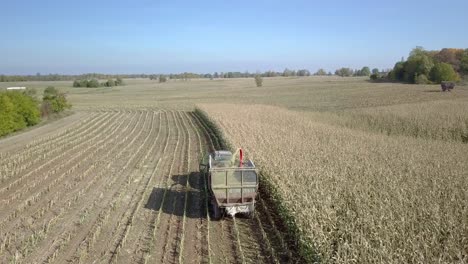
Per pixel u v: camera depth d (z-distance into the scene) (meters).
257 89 134.75
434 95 78.81
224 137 32.59
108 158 29.66
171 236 15.18
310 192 15.97
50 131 45.38
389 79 142.50
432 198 15.58
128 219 17.08
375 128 42.84
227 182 16.28
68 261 13.29
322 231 12.45
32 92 59.78
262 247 14.09
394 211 14.04
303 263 12.62
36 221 16.89
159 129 47.03
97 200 19.59
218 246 14.27
